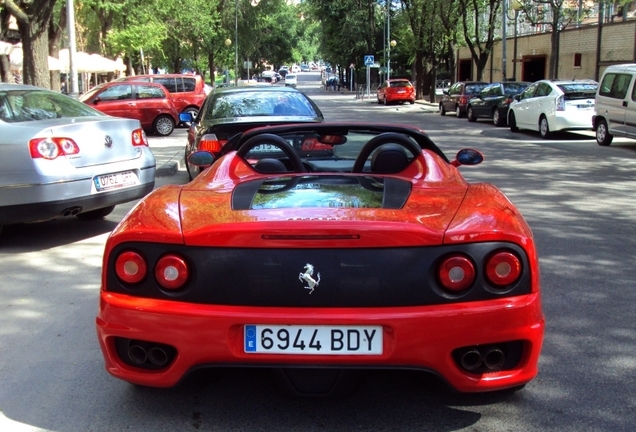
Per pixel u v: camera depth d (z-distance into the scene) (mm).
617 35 31859
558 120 17672
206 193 3691
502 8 33750
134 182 7547
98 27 35406
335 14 61812
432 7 39375
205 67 65562
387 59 52375
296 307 2945
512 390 3564
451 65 39406
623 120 15258
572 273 5875
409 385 3707
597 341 4371
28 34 16344
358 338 2914
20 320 4949
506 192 9758
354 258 2928
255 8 58250
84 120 7234
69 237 7508
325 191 3641
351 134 4738
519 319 2955
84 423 3381
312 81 117000
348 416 3396
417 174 4031
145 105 20812
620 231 7387
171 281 3006
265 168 4207
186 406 3523
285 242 2941
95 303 5320
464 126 23625
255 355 2953
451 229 2975
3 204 6566
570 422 3312
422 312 2893
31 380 3908
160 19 36656
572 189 10000
